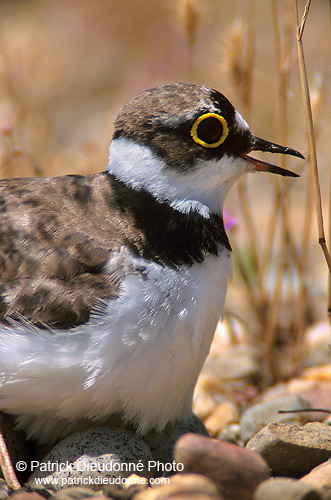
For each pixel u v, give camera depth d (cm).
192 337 717
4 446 730
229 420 873
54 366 691
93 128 1712
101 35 2077
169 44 1750
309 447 695
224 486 599
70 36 2072
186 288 714
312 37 1873
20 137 1353
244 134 768
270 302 1182
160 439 776
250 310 1195
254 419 848
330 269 772
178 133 732
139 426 740
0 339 699
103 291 699
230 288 1273
